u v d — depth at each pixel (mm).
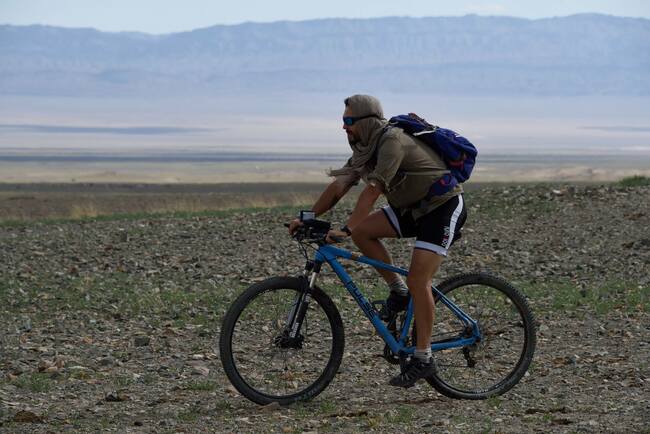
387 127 13070
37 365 17328
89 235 39125
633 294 23969
